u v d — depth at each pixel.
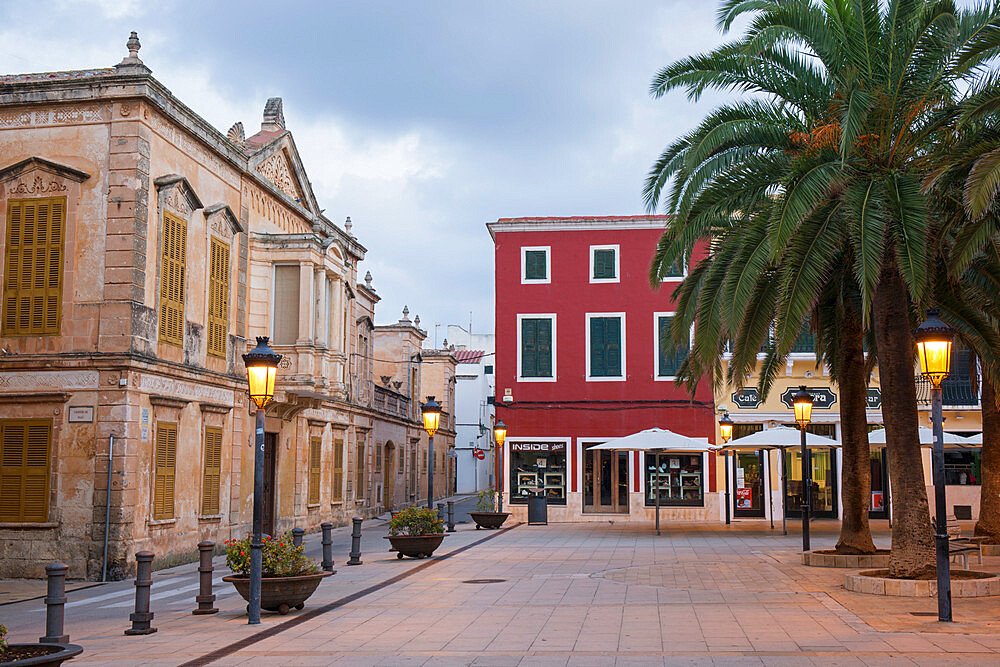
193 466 21.72
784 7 14.99
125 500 18.56
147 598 12.07
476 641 10.72
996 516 21.69
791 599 13.74
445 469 57.72
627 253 34.66
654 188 16.81
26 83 19.61
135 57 19.86
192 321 21.86
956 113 14.94
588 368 34.34
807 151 15.29
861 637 10.62
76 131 19.66
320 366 25.91
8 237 19.55
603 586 15.43
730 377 17.75
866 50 15.15
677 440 27.44
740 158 16.34
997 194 13.96
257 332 25.39
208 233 22.67
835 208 14.87
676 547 22.72
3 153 19.89
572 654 9.84
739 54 14.33
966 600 13.53
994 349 16.88
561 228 34.94
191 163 21.97
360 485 35.97
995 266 16.50
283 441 27.42
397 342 47.75
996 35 13.47
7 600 15.76
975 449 32.56
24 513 18.72
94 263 19.19
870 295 13.49
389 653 10.12
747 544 23.55
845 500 18.88
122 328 18.88
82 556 18.39
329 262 27.02
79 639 11.62
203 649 10.63
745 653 9.76
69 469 18.67
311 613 13.20
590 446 34.09
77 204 19.41
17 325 19.27
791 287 14.70
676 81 15.90
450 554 21.62
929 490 32.47
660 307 34.28
